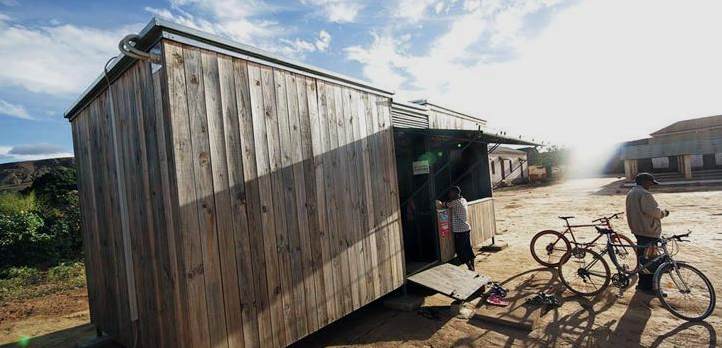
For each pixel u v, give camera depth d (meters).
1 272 9.16
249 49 3.60
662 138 30.08
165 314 3.33
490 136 5.88
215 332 3.19
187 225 3.05
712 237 8.48
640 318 4.53
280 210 3.84
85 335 5.36
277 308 3.73
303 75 4.25
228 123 3.43
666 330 4.18
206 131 3.25
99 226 4.54
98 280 4.72
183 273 3.03
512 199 21.52
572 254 5.71
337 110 4.70
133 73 3.50
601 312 4.81
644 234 5.27
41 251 10.21
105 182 4.27
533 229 11.55
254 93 3.69
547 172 35.31
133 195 3.69
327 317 4.29
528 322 4.50
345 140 4.79
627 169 23.53
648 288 5.40
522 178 35.66
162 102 3.09
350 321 5.09
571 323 4.55
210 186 3.24
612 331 4.25
